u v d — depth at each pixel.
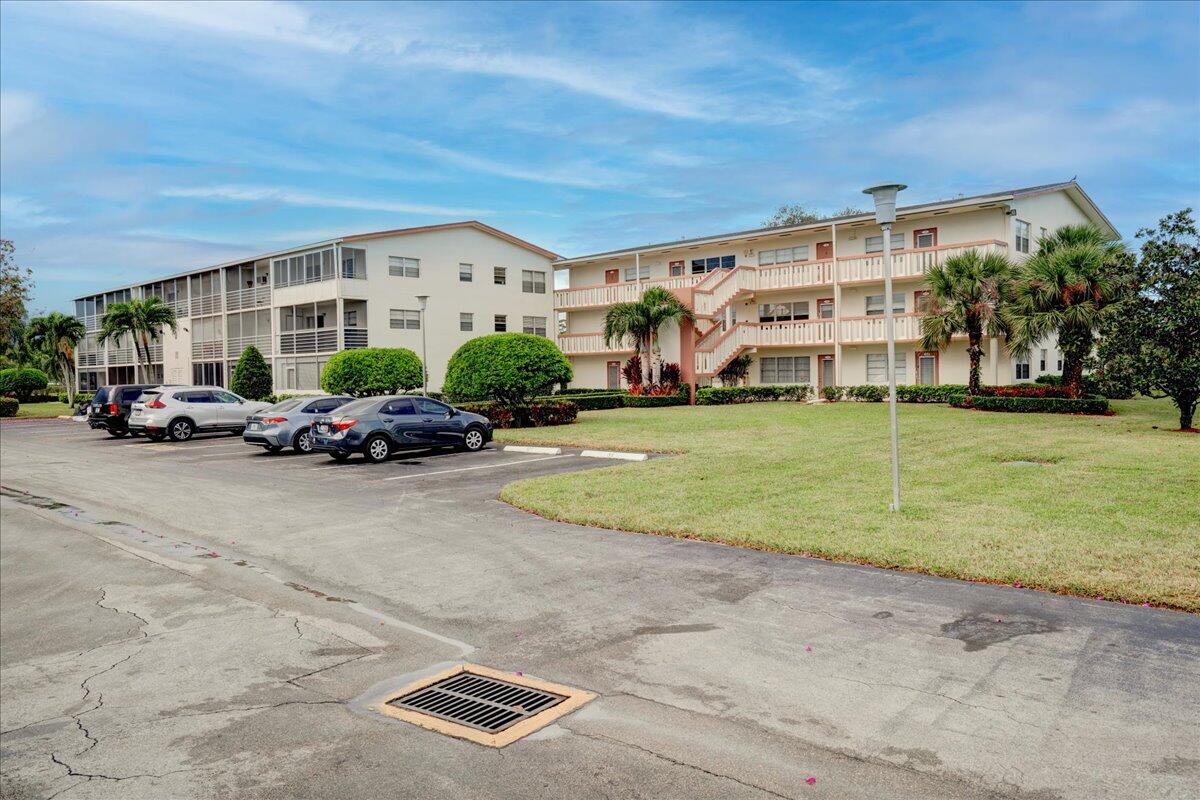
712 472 13.24
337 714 4.96
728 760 4.12
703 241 38.78
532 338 24.31
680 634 6.00
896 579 7.18
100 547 10.10
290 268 39.56
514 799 3.83
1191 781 3.73
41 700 5.52
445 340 39.59
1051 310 24.81
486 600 7.10
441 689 5.26
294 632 6.56
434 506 11.72
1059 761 3.95
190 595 7.80
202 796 4.06
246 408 26.53
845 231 34.97
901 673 5.10
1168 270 17.70
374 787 4.04
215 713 5.09
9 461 19.77
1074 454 14.34
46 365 60.00
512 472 15.03
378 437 17.59
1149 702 4.54
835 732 4.36
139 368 54.97
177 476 16.30
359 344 36.53
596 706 4.84
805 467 13.51
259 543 9.78
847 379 34.88
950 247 30.20
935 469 12.92
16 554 9.97
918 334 31.48
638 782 3.94
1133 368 18.27
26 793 4.21
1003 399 25.69
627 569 7.86
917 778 3.86
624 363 42.50
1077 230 27.45
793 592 6.90
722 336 35.41
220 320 46.47
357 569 8.38
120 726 4.99
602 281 44.81
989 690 4.79
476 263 41.06
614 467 14.28
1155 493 10.29
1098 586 6.53
